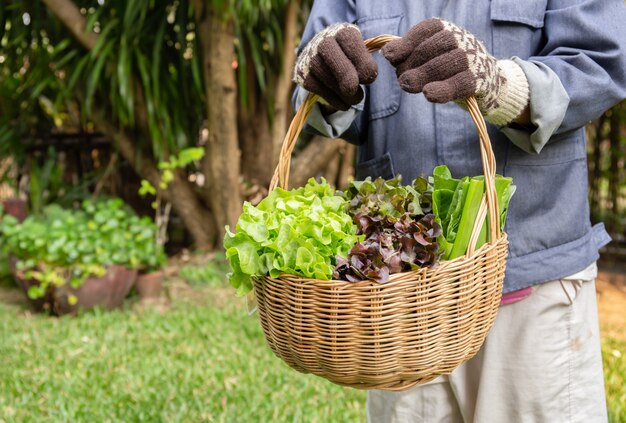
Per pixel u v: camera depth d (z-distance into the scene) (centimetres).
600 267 499
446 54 115
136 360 322
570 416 152
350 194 139
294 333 117
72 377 303
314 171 463
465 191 123
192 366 315
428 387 161
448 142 146
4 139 480
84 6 456
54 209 421
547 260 146
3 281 470
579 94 130
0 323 380
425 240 116
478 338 125
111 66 422
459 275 116
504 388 152
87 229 394
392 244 118
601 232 160
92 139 519
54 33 454
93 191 536
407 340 115
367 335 114
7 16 464
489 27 143
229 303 406
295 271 115
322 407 275
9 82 482
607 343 343
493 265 121
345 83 117
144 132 459
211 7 406
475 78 115
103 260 384
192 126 488
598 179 495
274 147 467
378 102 154
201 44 439
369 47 129
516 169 143
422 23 119
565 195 146
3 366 315
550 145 144
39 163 516
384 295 111
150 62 445
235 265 125
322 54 121
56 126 541
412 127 149
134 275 407
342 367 117
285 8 446
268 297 121
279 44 448
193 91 467
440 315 116
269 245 117
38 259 386
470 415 159
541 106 125
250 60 472
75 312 392
